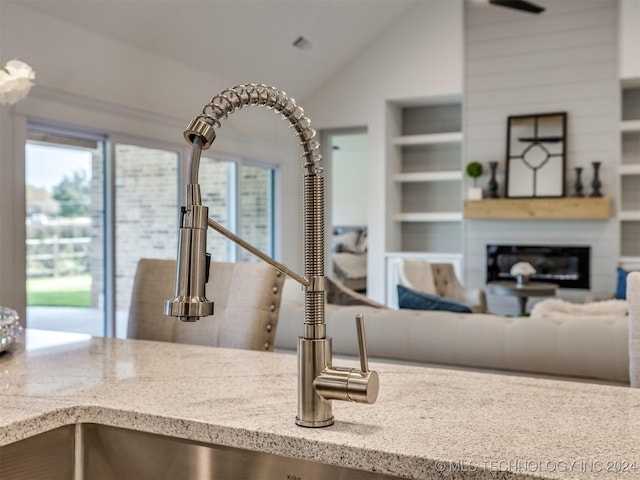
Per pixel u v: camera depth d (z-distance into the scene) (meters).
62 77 4.21
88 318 4.48
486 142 6.57
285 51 6.10
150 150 5.05
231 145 6.07
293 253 7.20
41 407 0.97
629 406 1.01
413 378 1.22
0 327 1.34
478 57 6.59
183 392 1.08
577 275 6.23
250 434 0.87
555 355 2.16
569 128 6.25
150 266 1.87
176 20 4.82
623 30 6.00
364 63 6.98
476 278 6.65
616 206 6.05
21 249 3.93
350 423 0.91
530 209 6.25
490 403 1.03
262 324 1.67
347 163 10.63
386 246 6.99
